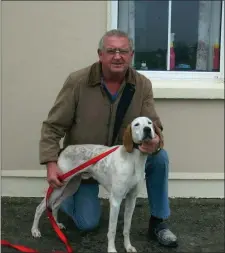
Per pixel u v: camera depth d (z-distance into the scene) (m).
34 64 3.67
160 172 2.72
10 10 3.60
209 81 3.81
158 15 3.84
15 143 3.74
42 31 3.63
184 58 3.88
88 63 3.68
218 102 3.74
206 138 3.80
